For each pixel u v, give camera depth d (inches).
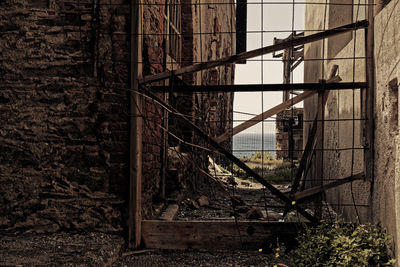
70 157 150.5
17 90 152.2
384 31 124.0
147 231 150.4
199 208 232.2
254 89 144.9
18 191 151.3
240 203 236.2
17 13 153.2
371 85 137.7
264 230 148.6
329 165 256.2
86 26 151.4
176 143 258.4
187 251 149.9
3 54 153.3
